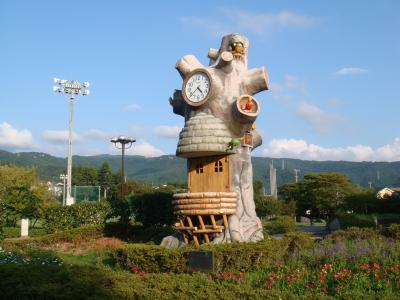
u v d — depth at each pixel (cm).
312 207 6494
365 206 4475
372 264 1112
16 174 3597
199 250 1220
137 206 2464
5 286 970
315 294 905
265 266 1226
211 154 1700
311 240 1519
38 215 2930
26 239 2119
